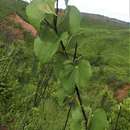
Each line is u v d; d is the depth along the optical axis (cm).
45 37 162
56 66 168
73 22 162
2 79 1245
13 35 4347
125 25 13688
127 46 7112
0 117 1091
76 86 168
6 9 6888
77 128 176
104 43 7012
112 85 3456
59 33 163
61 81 169
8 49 1487
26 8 156
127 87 3388
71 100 176
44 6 157
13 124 1076
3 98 1146
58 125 1048
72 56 168
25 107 1097
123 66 5325
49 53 159
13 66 1357
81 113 176
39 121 1043
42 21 162
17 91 1204
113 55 6081
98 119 172
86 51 6106
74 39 165
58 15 162
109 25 12862
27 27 4809
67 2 162
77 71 166
